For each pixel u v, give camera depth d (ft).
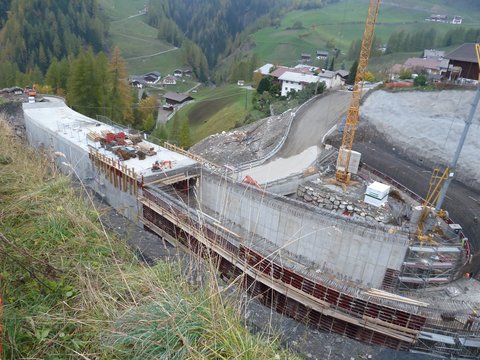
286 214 60.80
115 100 147.02
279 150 104.17
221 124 174.70
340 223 57.11
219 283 20.13
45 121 89.56
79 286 15.44
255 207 63.67
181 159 73.41
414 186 89.71
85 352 12.62
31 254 16.35
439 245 63.10
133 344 12.71
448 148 97.91
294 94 173.17
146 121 167.12
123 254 20.06
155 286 15.33
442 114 106.52
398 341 45.16
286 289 48.49
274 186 82.58
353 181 89.30
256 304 27.37
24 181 23.71
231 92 237.66
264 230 64.23
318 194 82.64
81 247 18.62
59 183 24.07
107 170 67.77
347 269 58.54
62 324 13.56
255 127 134.82
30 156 31.68
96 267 17.19
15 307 13.93
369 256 56.49
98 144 75.87
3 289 14.16
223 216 66.03
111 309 14.14
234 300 17.70
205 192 70.49
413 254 57.06
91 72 131.44
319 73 187.01
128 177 64.13
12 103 110.63
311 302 47.83
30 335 12.76
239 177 81.35
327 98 148.97
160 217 60.13
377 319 45.83
